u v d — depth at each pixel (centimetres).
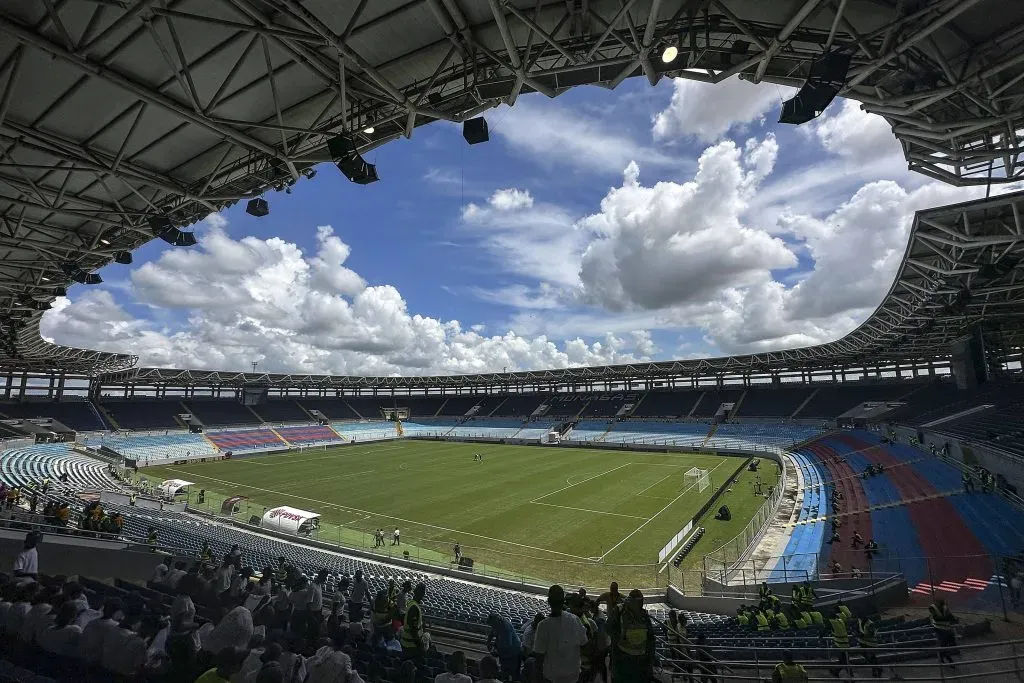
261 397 8388
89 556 1238
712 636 1129
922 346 4706
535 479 4122
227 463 5344
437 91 1069
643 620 504
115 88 1030
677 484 3788
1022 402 3178
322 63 960
